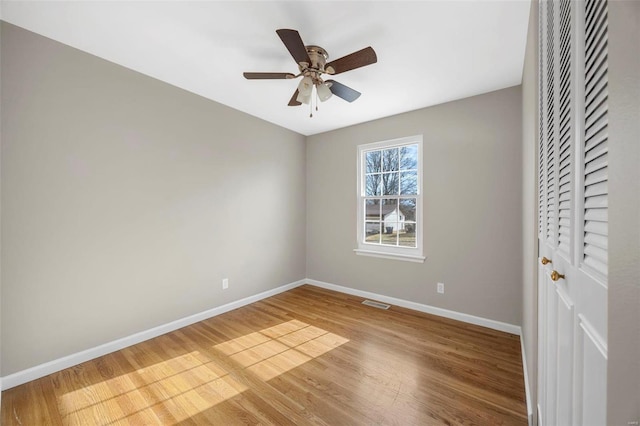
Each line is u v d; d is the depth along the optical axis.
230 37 1.88
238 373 1.95
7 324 1.76
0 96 1.72
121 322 2.28
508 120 2.55
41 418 1.53
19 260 1.80
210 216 2.93
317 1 1.54
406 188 3.27
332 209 3.89
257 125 3.44
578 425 0.68
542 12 1.18
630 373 0.37
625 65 0.37
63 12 1.64
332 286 3.91
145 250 2.43
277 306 3.26
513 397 1.68
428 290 3.05
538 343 1.37
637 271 0.36
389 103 2.92
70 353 2.01
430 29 1.75
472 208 2.76
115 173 2.23
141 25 1.76
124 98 2.27
